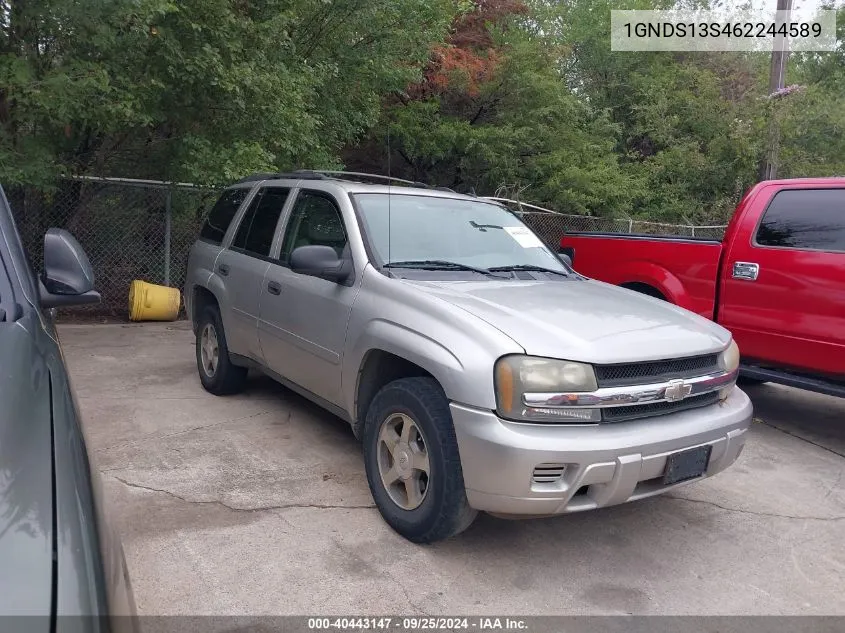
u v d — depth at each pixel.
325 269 3.96
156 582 3.06
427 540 3.41
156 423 5.09
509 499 3.00
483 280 4.10
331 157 11.10
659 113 20.66
